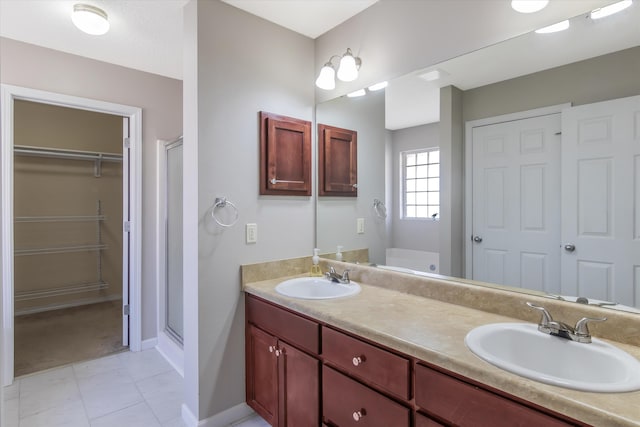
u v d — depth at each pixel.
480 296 1.59
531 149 1.50
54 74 2.57
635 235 1.25
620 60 1.27
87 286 4.18
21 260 3.86
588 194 1.35
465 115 1.70
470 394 1.05
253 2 2.01
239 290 2.09
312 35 2.41
